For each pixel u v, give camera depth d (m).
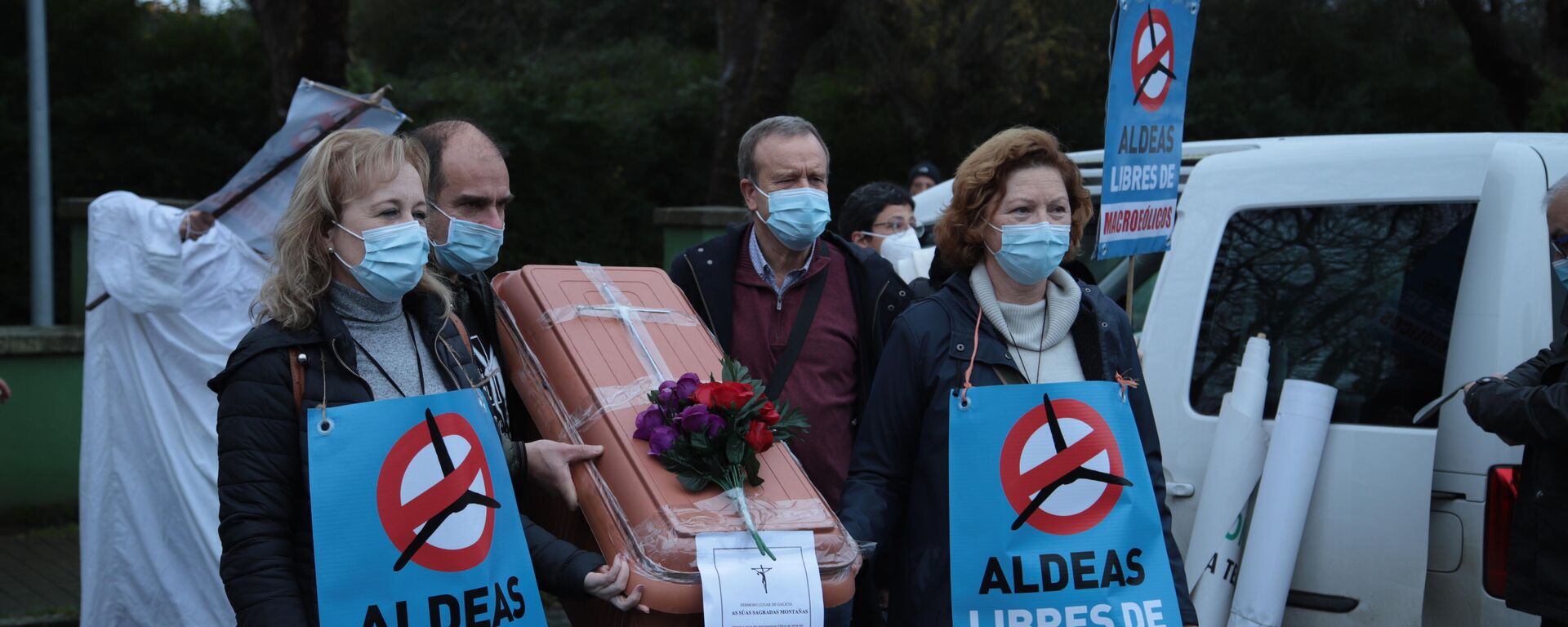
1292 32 18.14
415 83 16.72
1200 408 3.60
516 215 15.40
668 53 20.92
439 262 2.64
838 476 3.02
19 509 7.13
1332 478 3.31
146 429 4.53
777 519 2.35
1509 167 3.24
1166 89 3.39
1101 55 17.34
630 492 2.34
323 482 2.11
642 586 2.23
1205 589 3.33
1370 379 3.35
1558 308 3.13
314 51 9.52
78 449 7.31
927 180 7.73
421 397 2.22
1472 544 3.11
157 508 4.54
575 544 2.51
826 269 3.19
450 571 2.19
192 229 4.44
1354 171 3.50
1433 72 17.92
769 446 2.38
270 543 2.11
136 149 13.90
